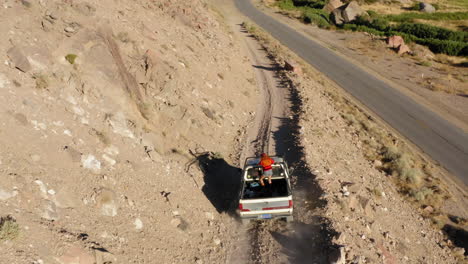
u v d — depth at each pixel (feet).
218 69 88.48
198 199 41.86
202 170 48.08
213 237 37.29
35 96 36.06
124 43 57.47
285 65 118.62
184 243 34.27
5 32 39.37
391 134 86.58
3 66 35.94
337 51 170.09
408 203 58.03
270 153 60.03
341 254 30.55
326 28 220.84
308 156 54.80
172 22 94.38
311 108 82.58
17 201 26.18
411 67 151.84
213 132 60.64
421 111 103.86
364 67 146.82
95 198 31.27
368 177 60.54
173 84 58.44
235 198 45.55
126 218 32.01
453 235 52.21
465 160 76.64
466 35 204.13
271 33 198.70
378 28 222.07
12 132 30.91
